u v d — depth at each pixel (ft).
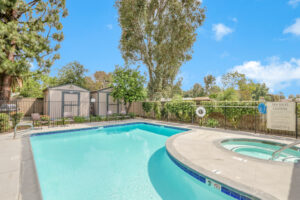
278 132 25.29
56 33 43.21
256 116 27.48
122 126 39.24
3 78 33.94
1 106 31.07
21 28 35.58
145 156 19.75
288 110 23.82
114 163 17.39
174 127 34.68
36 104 56.70
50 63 41.86
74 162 17.61
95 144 25.14
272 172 11.67
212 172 11.68
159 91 60.80
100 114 54.95
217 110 33.14
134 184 12.91
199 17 58.85
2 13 32.78
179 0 56.44
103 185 12.69
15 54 36.27
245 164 13.17
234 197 9.71
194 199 10.95
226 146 21.43
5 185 9.82
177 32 55.01
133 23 56.29
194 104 38.29
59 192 11.55
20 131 28.66
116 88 49.80
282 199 8.34
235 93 36.24
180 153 15.97
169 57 56.85
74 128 32.24
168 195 11.39
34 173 11.54
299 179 10.58
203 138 22.35
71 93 49.14
